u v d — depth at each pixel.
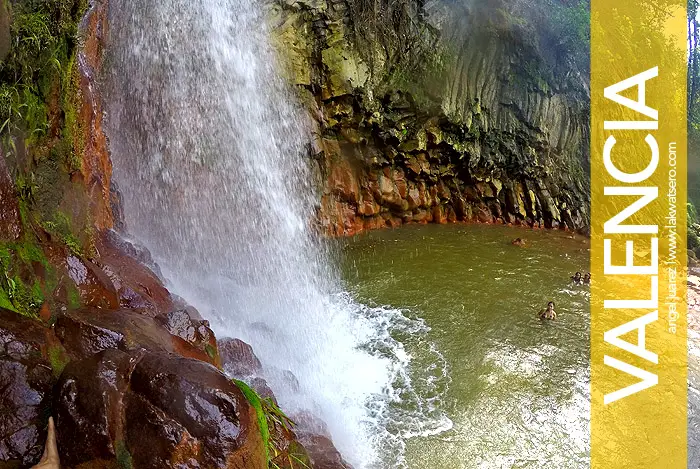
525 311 10.01
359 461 5.86
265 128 12.52
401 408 6.93
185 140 10.61
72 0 5.77
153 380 2.94
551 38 16.66
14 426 2.73
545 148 16.52
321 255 12.74
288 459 4.04
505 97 16.25
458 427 6.61
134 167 9.56
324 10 12.83
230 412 2.90
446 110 14.98
